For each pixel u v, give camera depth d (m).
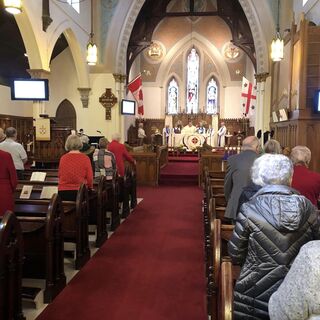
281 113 9.70
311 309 1.13
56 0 11.02
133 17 14.98
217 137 21.69
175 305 3.62
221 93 22.34
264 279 1.92
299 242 1.90
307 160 3.47
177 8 21.31
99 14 14.85
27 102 16.23
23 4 8.84
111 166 6.59
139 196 9.88
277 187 2.02
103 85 15.16
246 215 1.99
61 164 4.83
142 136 19.72
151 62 22.42
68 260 4.81
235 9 16.28
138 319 3.33
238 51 21.78
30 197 4.99
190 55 22.48
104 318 3.34
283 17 13.12
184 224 6.86
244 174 3.95
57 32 11.24
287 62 10.47
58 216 3.82
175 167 14.02
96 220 5.77
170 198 9.60
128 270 4.52
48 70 10.44
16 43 13.33
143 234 6.16
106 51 14.99
